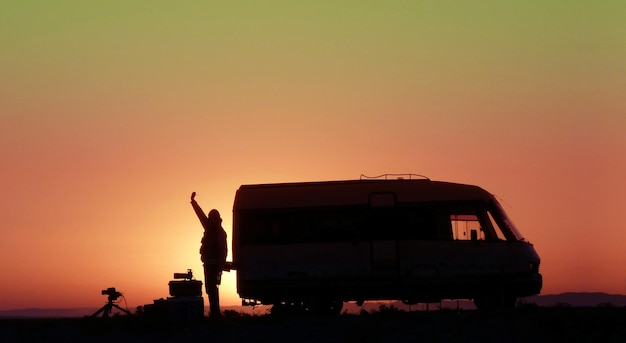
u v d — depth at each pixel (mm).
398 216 36219
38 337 28703
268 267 36438
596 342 25094
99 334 28906
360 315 31031
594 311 28344
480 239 35938
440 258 35656
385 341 25953
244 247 36875
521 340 25609
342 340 26328
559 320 26812
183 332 28656
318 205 36781
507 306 35625
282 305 36875
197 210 34906
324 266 36094
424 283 35594
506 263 35562
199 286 32125
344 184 37438
